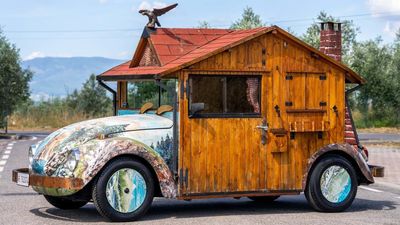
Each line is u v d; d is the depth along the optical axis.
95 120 10.92
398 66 44.00
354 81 11.76
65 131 10.66
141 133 10.54
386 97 45.41
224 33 11.99
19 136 34.00
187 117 10.64
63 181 10.01
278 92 11.18
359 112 49.53
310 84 11.38
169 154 10.65
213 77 10.80
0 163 19.41
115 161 10.16
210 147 10.78
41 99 54.75
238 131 10.95
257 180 11.07
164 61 11.09
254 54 11.02
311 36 44.72
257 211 11.51
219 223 10.18
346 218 10.80
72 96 54.38
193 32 11.80
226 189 10.88
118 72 11.83
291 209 11.77
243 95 11.00
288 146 11.25
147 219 10.52
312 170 11.38
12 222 10.16
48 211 11.23
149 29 11.62
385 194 14.05
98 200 10.07
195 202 12.64
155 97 11.36
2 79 36.41
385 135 40.72
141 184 10.27
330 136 11.51
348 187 11.45
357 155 11.53
